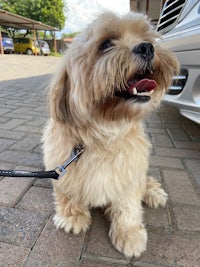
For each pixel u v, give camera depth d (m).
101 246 0.33
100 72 0.29
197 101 0.53
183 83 0.58
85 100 0.31
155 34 0.36
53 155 0.36
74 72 0.31
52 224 0.36
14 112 0.90
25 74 2.04
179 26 0.63
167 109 1.03
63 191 0.37
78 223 0.35
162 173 0.51
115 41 0.32
